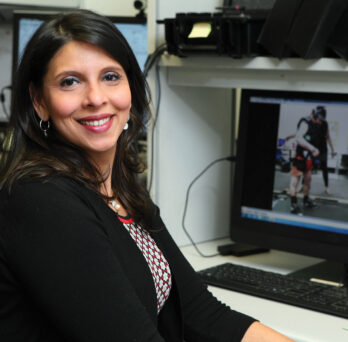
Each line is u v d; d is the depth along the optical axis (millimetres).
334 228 1478
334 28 1339
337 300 1276
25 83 1009
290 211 1551
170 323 1180
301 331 1153
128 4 2570
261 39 1420
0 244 894
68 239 884
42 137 1027
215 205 1874
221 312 1222
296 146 1530
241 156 1632
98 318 879
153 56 1629
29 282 874
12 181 919
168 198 1743
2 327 924
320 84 1428
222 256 1692
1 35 2779
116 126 1044
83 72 975
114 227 1016
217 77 1598
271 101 1564
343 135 1448
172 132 1728
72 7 2518
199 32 1480
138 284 1018
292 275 1518
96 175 1059
